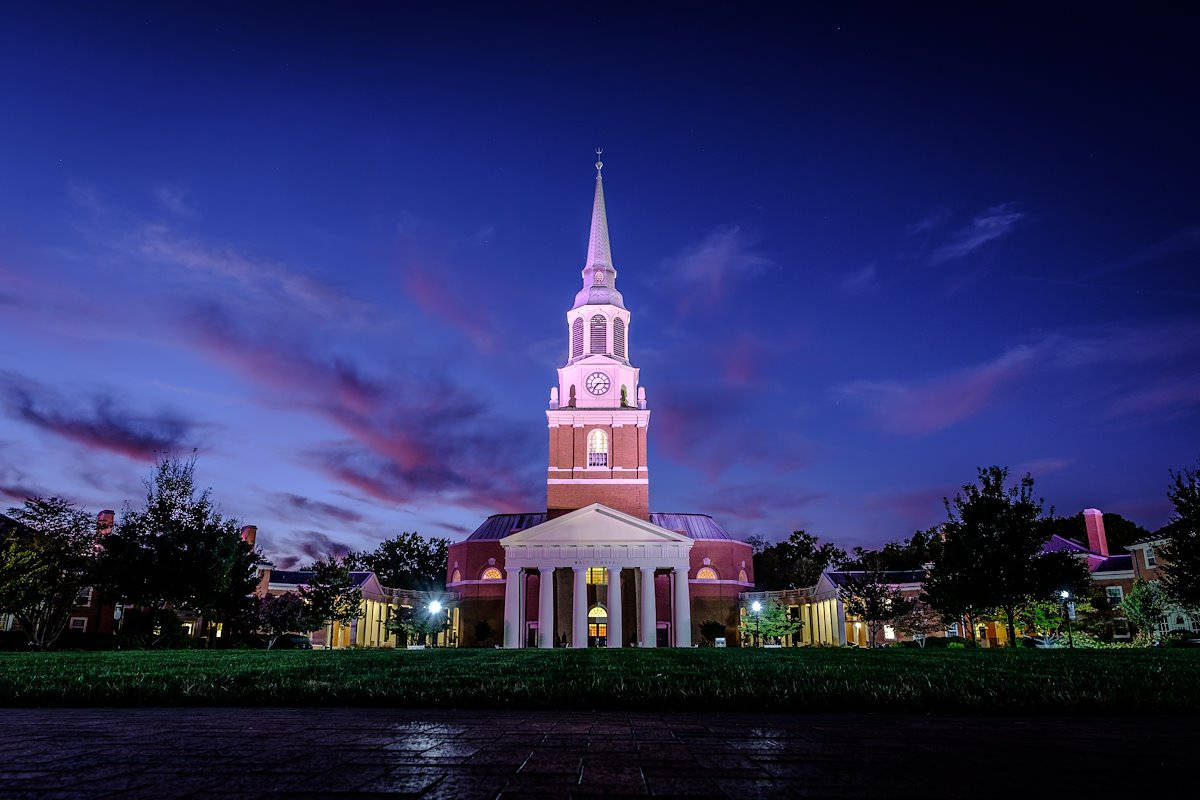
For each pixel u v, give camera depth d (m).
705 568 69.62
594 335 70.56
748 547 74.25
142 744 7.36
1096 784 5.68
